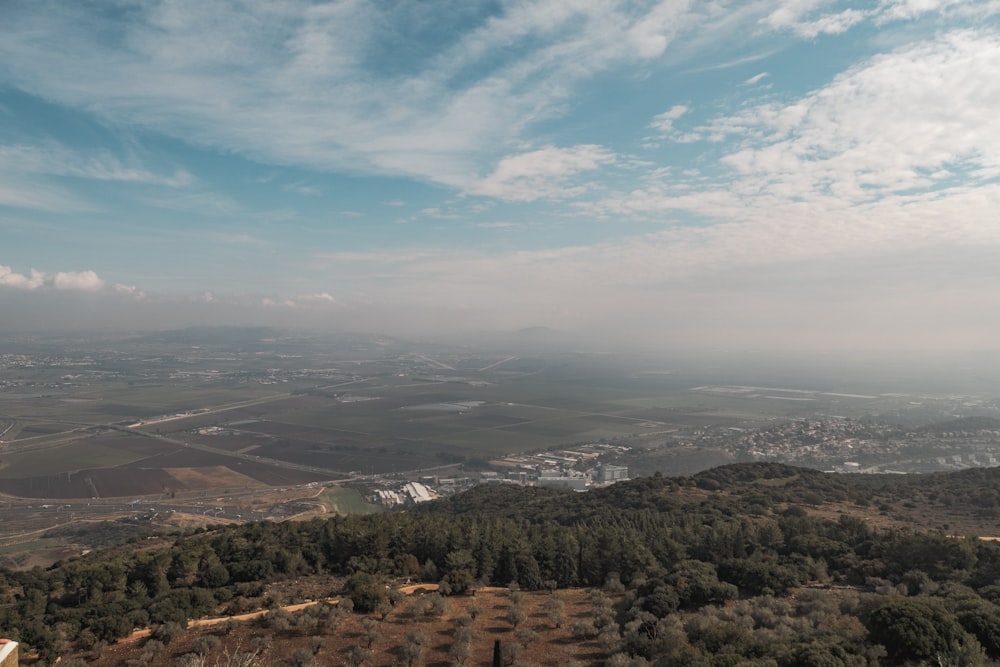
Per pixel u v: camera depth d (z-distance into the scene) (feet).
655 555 244.83
